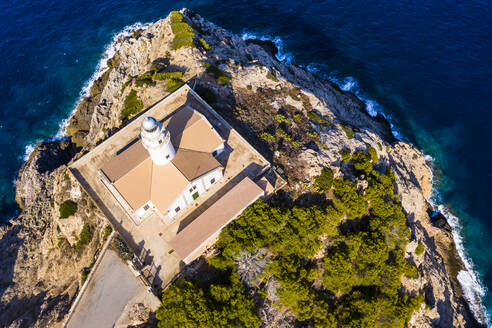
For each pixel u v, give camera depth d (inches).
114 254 1984.5
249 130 2541.8
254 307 1865.2
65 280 2229.3
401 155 3110.2
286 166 2390.5
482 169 3174.2
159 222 2081.7
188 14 3412.9
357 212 2310.5
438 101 3526.1
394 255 2341.3
